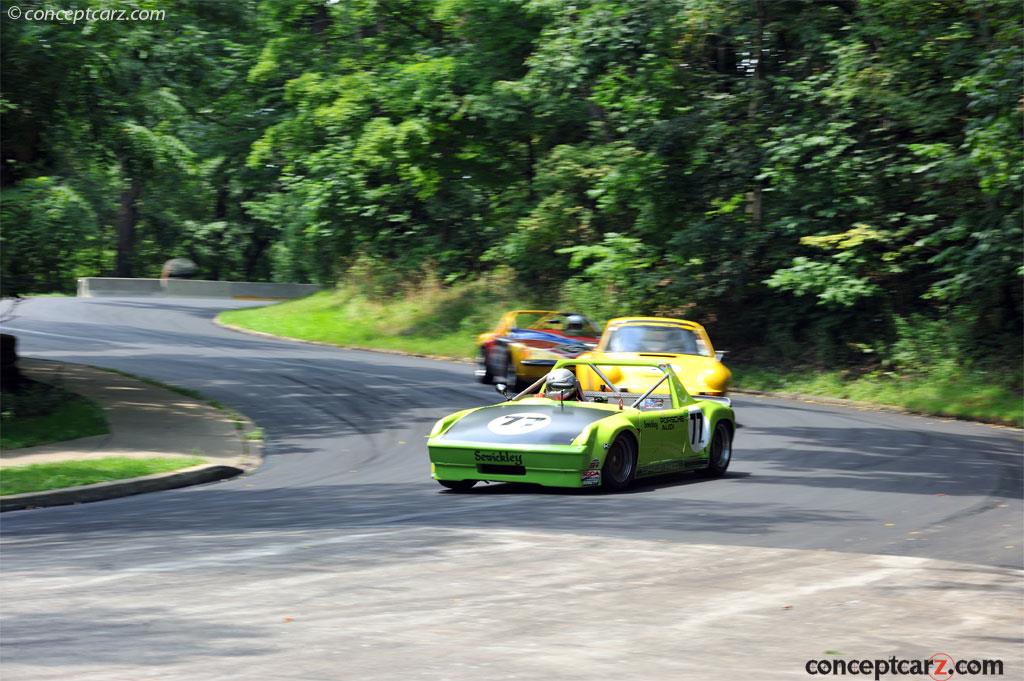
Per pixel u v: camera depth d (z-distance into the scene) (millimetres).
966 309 30891
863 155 31703
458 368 33656
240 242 91938
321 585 8414
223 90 50125
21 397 21062
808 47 33094
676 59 35219
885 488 14547
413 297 45625
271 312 50438
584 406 14562
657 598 8047
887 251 32719
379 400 25234
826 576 8906
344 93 41812
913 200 32906
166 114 26656
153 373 29719
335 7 44219
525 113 39906
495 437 13836
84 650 6586
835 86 31359
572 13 36531
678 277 35250
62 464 15906
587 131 41562
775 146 32375
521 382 26812
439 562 9305
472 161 42594
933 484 15047
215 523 11742
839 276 30891
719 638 7000
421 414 23031
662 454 14648
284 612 7566
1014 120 26516
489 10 38469
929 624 7480
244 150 53969
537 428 13914
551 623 7301
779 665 6461
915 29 30484
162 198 84875
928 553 10047
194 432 19891
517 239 41781
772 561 9477
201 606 7734
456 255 48531
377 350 41438
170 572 8930
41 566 9305
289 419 22375
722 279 34500
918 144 29875
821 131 31859
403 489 14359
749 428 21938
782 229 33375
